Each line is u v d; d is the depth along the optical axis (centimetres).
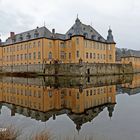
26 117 1227
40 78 4381
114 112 1355
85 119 1181
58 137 866
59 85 2934
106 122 1113
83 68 4844
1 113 1333
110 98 1927
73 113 1338
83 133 924
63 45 5866
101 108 1486
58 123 1097
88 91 2348
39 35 5734
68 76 4816
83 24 6134
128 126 1034
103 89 2548
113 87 2778
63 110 1432
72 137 869
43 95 2088
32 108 1493
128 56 8688
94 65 5228
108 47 6538
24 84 3136
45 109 1461
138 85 3083
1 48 7350
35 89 2542
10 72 6581
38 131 934
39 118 1202
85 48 5631
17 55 6581
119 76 5334
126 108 1482
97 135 897
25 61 6209
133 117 1220
